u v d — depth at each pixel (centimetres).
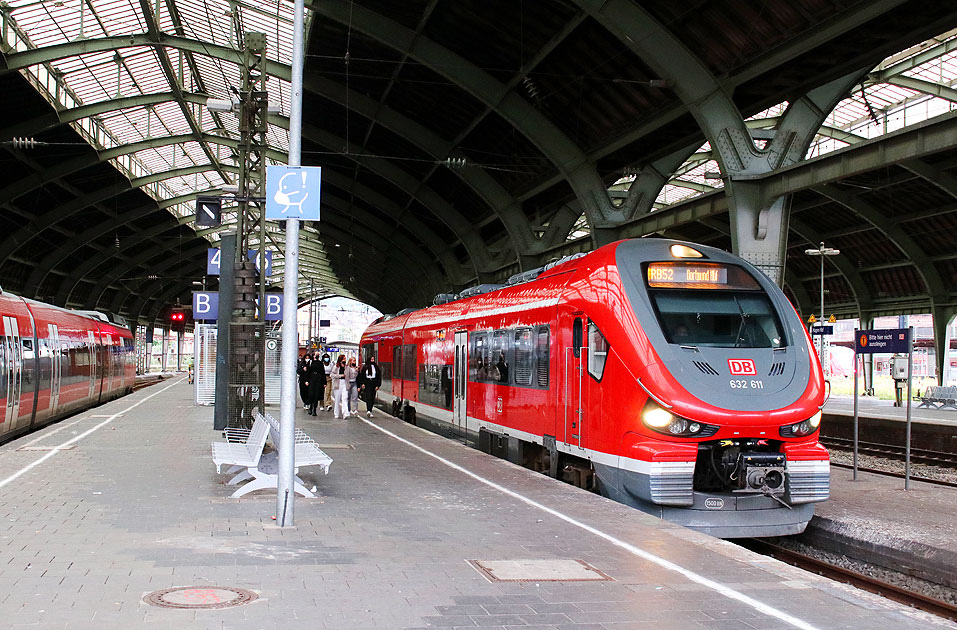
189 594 593
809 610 590
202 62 3603
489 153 3569
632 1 2038
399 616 555
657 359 1011
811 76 2236
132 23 3200
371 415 2547
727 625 553
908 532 995
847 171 1881
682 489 973
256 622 534
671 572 691
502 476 1241
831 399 4344
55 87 3597
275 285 9888
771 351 1048
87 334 2858
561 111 2864
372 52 2966
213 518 888
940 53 2950
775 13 1916
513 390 1488
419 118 3481
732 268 1126
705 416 965
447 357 2045
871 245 4341
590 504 1009
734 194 2120
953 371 5619
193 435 1802
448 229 5172
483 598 604
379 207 5066
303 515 919
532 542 798
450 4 2473
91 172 4634
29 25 3089
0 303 1777
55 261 5725
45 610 549
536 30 2433
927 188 3425
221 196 1895
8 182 4284
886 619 572
